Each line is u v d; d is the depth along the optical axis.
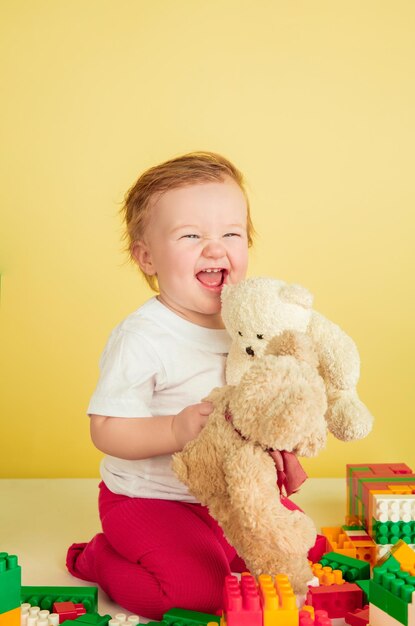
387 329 2.19
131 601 1.26
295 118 2.16
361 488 1.55
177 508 1.33
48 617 1.14
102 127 2.15
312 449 1.06
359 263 2.18
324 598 1.21
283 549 1.08
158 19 2.14
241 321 1.23
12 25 2.12
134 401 1.29
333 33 2.15
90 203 2.15
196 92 2.15
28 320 2.17
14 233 2.15
